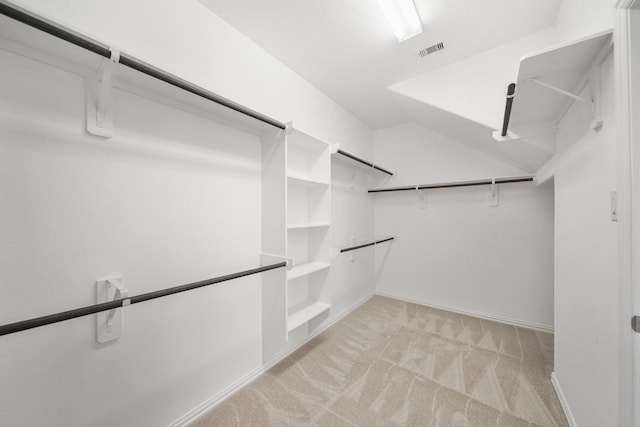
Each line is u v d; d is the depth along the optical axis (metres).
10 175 0.83
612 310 0.88
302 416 1.33
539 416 1.33
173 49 1.24
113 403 1.06
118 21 1.06
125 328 1.08
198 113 1.34
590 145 1.05
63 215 0.93
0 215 0.82
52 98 0.90
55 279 0.92
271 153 1.65
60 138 0.92
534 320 2.42
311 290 2.12
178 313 1.27
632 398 0.76
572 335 1.27
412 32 1.61
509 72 1.76
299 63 1.91
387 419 1.31
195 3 1.34
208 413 1.36
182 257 1.29
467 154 2.76
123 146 1.08
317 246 2.07
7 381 0.83
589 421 1.06
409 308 2.89
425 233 3.02
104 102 0.99
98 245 1.01
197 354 1.35
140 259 1.13
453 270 2.84
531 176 2.28
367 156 3.16
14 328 0.66
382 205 3.31
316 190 2.06
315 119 2.25
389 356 1.89
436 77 2.03
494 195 2.58
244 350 1.60
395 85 2.21
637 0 0.71
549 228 2.37
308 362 1.82
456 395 1.48
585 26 1.09
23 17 0.65
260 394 1.50
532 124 1.61
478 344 2.06
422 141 3.04
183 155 1.29
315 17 1.47
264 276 1.68
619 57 0.76
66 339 0.94
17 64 0.84
